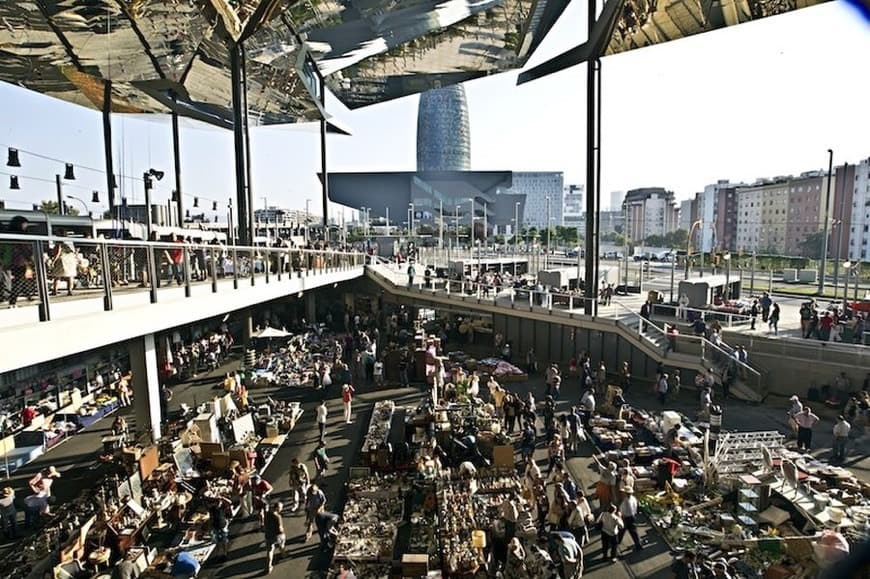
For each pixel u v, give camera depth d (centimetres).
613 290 4059
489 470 1669
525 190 19038
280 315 4391
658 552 1269
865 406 1962
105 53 3197
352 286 4381
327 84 5612
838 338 2525
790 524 1288
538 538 1242
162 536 1385
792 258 5869
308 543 1344
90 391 2473
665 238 13000
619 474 1398
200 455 1755
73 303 1102
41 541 1340
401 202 14712
